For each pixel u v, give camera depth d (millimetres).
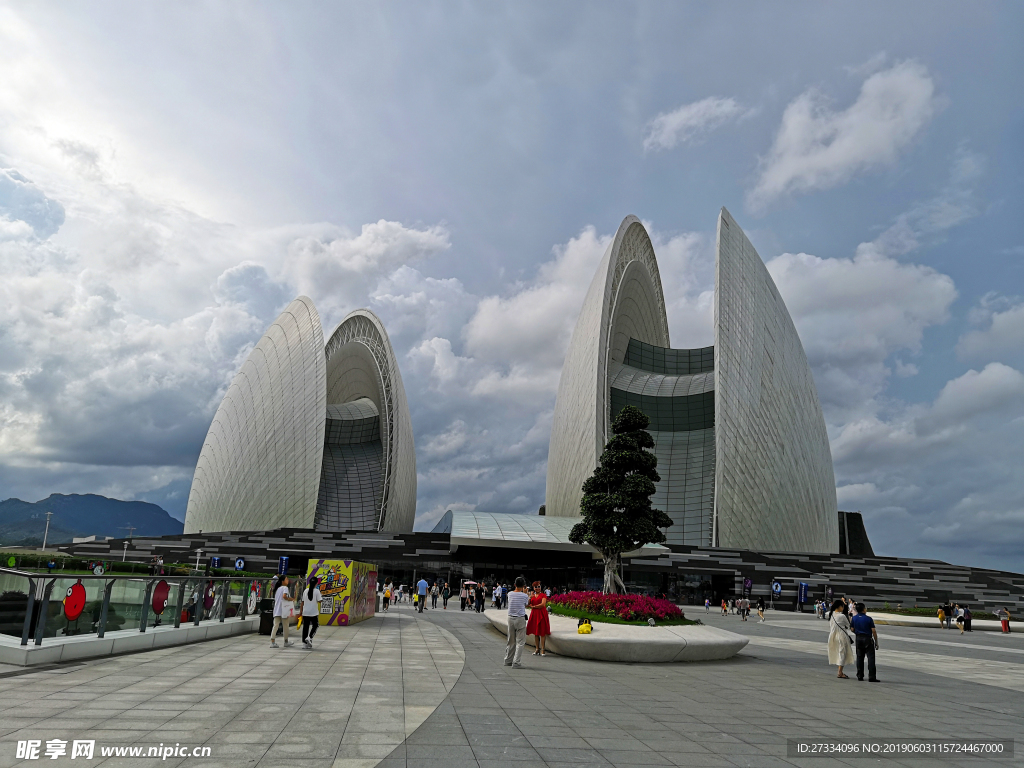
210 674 9703
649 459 19000
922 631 28781
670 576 43625
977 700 10266
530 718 7570
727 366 50469
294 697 8195
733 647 14680
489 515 44594
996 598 42594
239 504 52094
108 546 45312
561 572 44219
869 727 7859
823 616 36781
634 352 65375
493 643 16156
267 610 16734
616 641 13500
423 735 6562
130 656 11156
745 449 49562
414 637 17000
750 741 6938
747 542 48781
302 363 52469
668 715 8125
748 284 54344
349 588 20047
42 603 9859
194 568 37969
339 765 5469
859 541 70688
